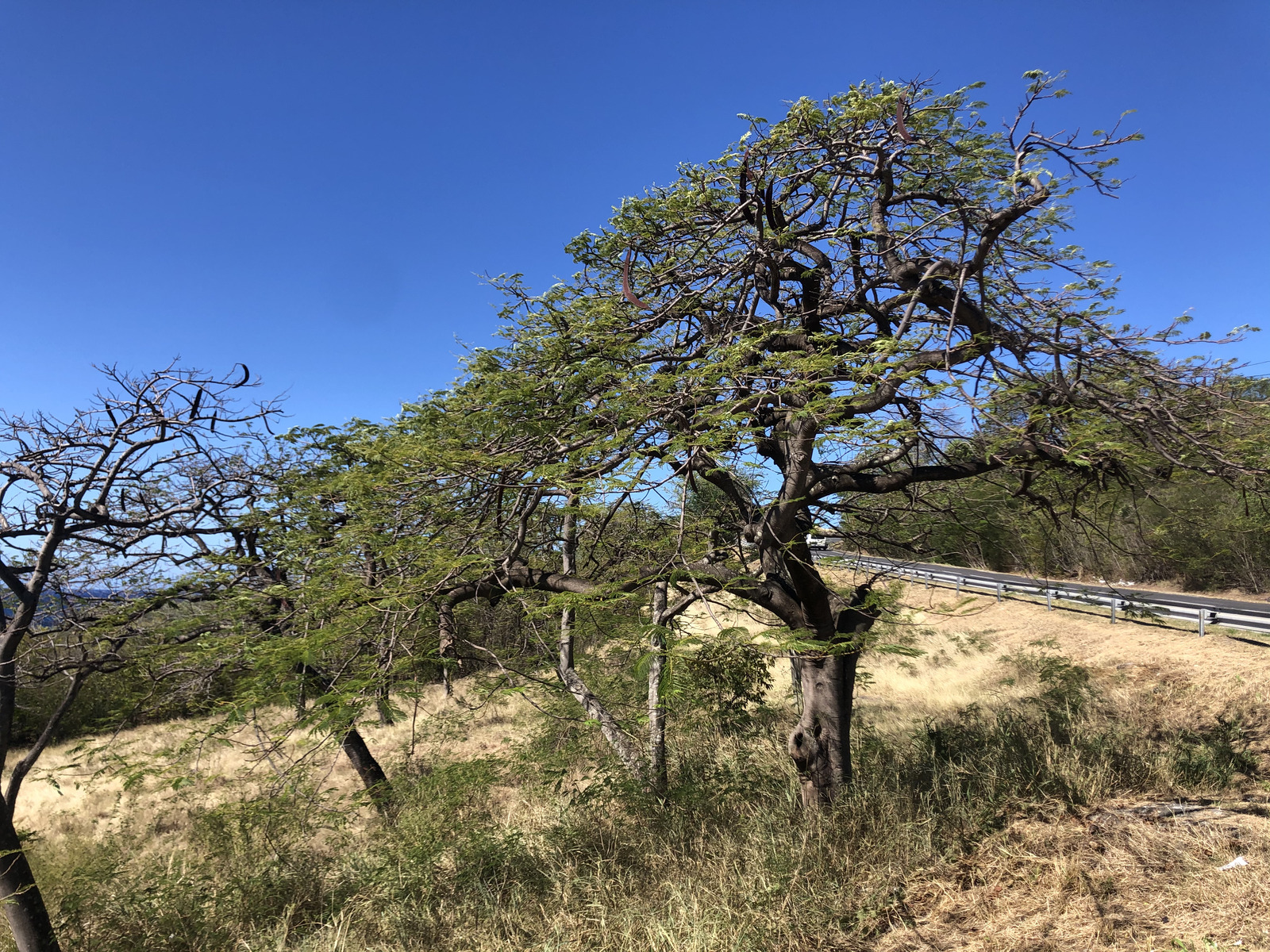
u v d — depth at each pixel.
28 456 5.64
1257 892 3.89
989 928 4.04
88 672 6.10
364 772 10.41
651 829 6.50
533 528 5.95
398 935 5.38
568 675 8.41
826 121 5.47
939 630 16.28
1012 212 4.26
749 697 9.55
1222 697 8.98
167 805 9.50
